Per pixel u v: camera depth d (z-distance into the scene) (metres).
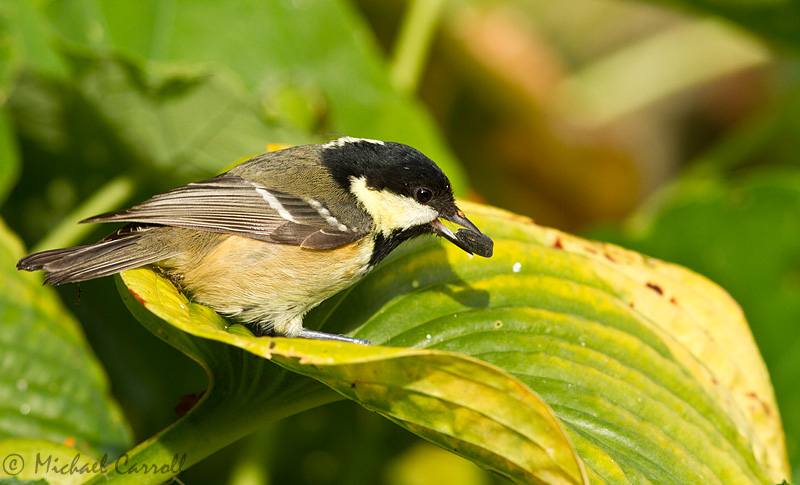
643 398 5.52
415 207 6.32
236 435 5.14
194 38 8.81
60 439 6.36
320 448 8.98
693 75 12.63
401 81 9.70
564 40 12.99
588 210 12.34
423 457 9.87
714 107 13.27
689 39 12.77
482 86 11.84
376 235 6.26
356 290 6.20
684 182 11.36
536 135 12.04
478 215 6.35
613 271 6.16
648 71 12.66
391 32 11.43
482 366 4.19
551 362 5.60
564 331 5.77
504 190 12.30
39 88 7.47
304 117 9.05
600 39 12.98
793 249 8.56
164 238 5.80
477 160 12.17
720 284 8.83
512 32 11.97
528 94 11.83
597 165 12.25
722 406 5.67
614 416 5.38
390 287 6.11
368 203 6.34
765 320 8.59
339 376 4.45
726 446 5.47
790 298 8.51
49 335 6.58
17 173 7.60
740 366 5.98
